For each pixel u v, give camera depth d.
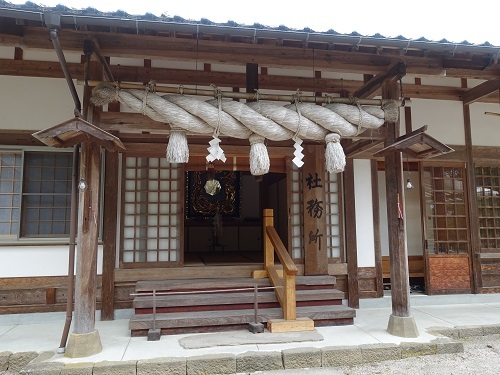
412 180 8.52
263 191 10.82
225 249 10.59
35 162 5.66
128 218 5.88
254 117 3.95
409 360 4.09
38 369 3.54
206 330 4.66
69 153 5.71
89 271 3.96
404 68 4.50
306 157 6.32
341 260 6.38
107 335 4.61
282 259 4.87
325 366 3.95
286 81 6.24
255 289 4.67
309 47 4.32
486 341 4.77
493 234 7.04
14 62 5.61
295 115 4.09
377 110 4.42
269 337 4.33
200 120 3.96
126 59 5.84
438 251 6.84
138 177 5.97
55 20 3.27
